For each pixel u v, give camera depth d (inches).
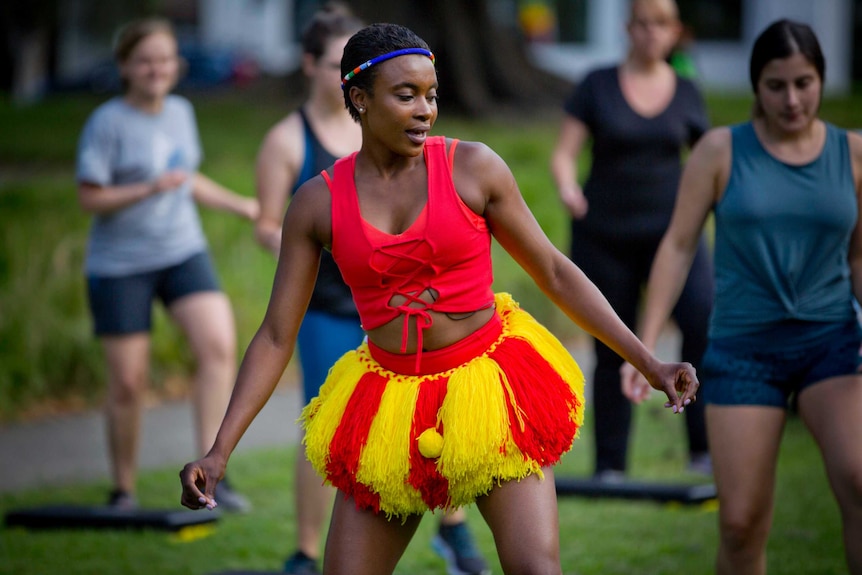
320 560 602.5
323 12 582.6
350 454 370.6
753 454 444.5
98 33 4057.6
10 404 954.7
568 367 385.1
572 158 719.7
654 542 616.7
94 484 761.0
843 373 440.1
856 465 423.2
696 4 4045.3
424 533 657.0
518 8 3882.9
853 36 4242.1
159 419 940.0
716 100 2795.3
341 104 577.3
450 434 362.0
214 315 688.4
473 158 365.7
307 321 553.6
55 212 1248.8
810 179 451.8
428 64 355.9
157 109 700.0
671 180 697.0
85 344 999.0
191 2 4379.9
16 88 3580.2
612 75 707.4
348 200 365.4
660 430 880.3
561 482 706.8
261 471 785.6
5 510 698.2
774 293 453.7
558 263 381.7
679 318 676.7
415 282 368.2
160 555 615.8
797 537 613.6
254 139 2148.1
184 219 695.1
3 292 1019.9
